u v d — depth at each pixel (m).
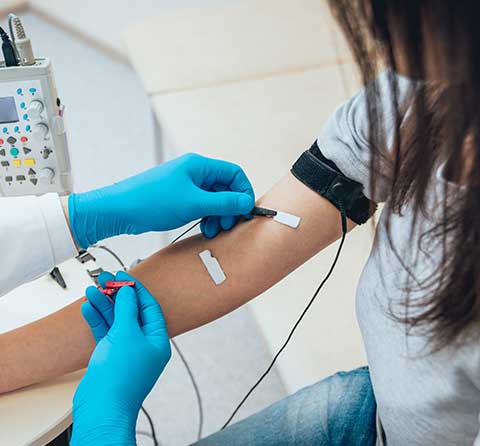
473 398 0.70
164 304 0.94
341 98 1.98
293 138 1.82
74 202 0.91
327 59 2.17
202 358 1.90
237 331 1.98
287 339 1.18
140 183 0.94
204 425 1.72
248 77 2.08
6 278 0.87
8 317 0.93
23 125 0.98
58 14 3.50
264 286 0.97
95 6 3.50
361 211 0.95
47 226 0.87
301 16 2.42
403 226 0.75
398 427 0.79
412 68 0.55
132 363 0.81
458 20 0.47
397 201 0.71
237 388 1.81
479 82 0.50
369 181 0.87
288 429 1.01
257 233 0.96
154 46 2.25
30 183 1.04
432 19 0.50
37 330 0.89
